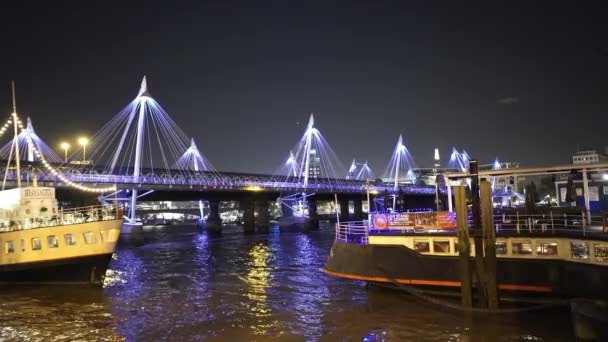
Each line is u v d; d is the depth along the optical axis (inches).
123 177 4047.7
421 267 1213.7
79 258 1553.9
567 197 1429.6
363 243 1318.9
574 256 1083.3
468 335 982.4
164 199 4970.5
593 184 1798.7
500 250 1149.1
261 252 2849.4
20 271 1566.2
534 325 1027.3
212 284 1648.6
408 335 996.6
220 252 2893.7
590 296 1032.2
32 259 1553.9
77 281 1577.3
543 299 1101.1
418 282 1213.1
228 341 998.4
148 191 4222.4
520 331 995.9
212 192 4953.3
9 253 1561.3
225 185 4810.5
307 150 6432.1
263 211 5659.5
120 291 1530.5
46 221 1612.9
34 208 1676.9
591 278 1035.3
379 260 1264.8
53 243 1558.8
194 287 1595.7
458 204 1114.7
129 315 1219.2
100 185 3801.7
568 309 1088.8
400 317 1115.3
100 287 1572.3
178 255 2738.7
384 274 1253.1
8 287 1567.4
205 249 3122.5
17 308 1296.8
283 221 5713.6
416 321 1080.2
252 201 5487.2
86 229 1567.4
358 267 1295.5
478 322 1052.5
